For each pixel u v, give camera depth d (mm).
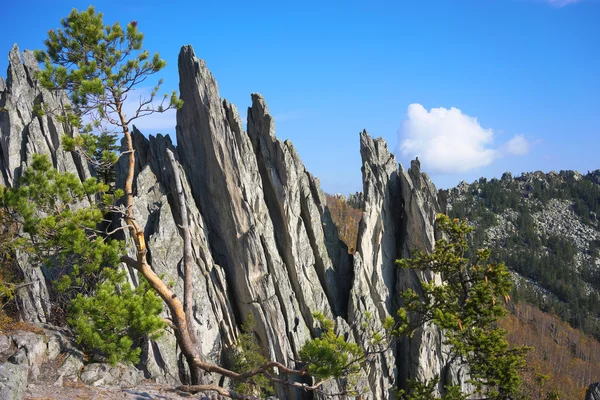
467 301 38688
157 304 30422
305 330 49719
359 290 53875
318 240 55719
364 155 61625
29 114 47719
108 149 32000
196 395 29531
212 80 52531
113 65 29891
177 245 46969
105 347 27906
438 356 53781
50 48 29656
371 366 49250
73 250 28312
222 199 51656
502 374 38125
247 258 50156
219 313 48125
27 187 28422
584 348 183250
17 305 35406
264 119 55875
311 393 46312
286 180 53875
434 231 58219
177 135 54219
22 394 21891
